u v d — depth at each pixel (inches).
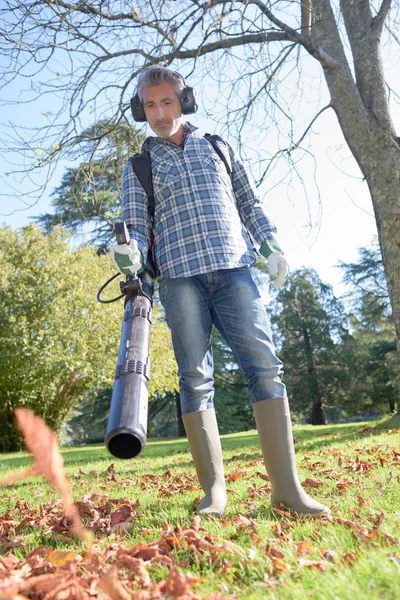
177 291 104.8
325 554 67.0
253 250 111.0
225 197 109.0
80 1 287.3
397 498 101.0
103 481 192.5
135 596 53.9
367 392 1483.8
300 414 1672.0
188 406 106.0
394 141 296.4
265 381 101.0
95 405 1216.8
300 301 1498.5
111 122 324.8
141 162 109.9
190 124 114.3
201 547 71.9
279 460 98.3
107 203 390.6
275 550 68.3
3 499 164.1
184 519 94.8
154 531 86.4
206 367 106.8
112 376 794.8
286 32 292.7
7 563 68.2
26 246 801.6
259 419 100.4
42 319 762.2
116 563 66.1
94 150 321.4
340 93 302.5
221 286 105.4
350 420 1786.4
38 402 782.5
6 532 102.1
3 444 792.3
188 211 106.1
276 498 98.0
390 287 295.7
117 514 101.0
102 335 799.7
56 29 286.2
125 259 94.0
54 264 778.2
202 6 286.5
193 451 105.6
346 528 80.6
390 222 291.1
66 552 70.9
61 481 34.0
